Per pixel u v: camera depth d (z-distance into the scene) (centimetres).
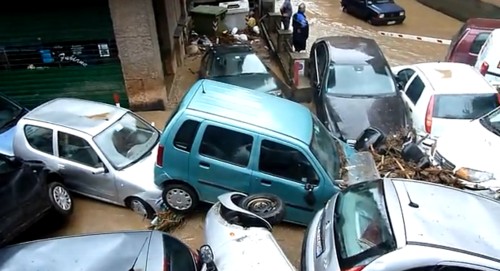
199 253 507
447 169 740
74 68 1048
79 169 737
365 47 1123
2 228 618
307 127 695
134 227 716
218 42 1587
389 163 777
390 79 1028
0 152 814
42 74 1052
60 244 494
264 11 1723
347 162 729
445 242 423
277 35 1443
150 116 1084
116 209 757
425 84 977
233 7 1684
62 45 1016
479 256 412
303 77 1233
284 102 750
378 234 447
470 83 969
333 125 926
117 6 964
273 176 668
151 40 1016
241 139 658
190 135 664
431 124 906
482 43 1296
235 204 589
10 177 644
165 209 721
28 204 653
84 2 962
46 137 751
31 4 958
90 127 748
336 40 1166
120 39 1008
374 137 837
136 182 713
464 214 467
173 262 464
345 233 474
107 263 458
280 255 516
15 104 939
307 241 525
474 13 2002
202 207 739
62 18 980
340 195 542
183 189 699
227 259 509
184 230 708
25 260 475
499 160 723
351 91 998
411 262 411
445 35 1867
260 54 1527
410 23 2022
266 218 595
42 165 719
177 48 1365
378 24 1964
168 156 677
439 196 494
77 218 736
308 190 664
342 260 444
